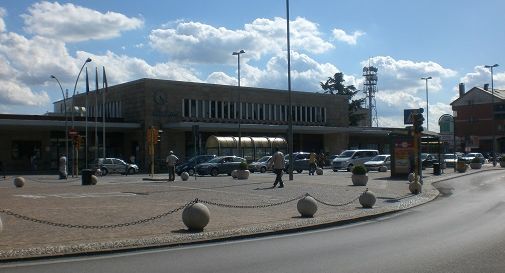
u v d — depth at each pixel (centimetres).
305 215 1580
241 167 3500
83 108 6512
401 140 3622
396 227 1405
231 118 6412
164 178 3666
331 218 1538
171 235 1216
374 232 1319
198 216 1282
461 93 10656
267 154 5850
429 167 5162
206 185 2845
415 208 1914
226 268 888
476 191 2673
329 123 7525
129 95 5944
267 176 3834
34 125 5038
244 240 1212
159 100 5794
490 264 891
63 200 2023
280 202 1973
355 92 11412
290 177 3306
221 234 1238
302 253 1029
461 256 965
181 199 2080
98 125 5441
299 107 7175
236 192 2405
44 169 5616
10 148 5481
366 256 982
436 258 949
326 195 2267
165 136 5812
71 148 5794
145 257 996
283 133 6788
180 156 5944
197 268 889
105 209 1709
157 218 1503
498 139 9325
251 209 1770
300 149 7200
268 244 1149
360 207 1861
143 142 5697
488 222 1462
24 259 960
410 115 2697
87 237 1183
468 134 9669
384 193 2419
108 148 6031
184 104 6003
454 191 2689
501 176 3891
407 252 1017
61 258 986
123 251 1055
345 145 7612
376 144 8425
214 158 4422
